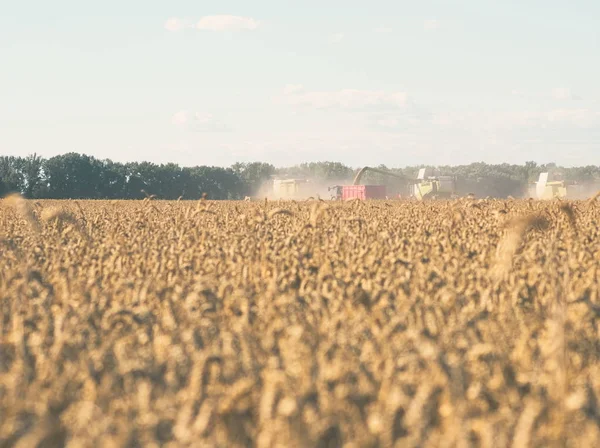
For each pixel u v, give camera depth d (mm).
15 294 21484
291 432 11586
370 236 37781
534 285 23047
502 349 16141
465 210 56375
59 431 12320
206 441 11766
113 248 31500
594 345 17094
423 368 13781
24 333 17719
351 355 15047
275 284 21047
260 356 15328
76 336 16781
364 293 20484
